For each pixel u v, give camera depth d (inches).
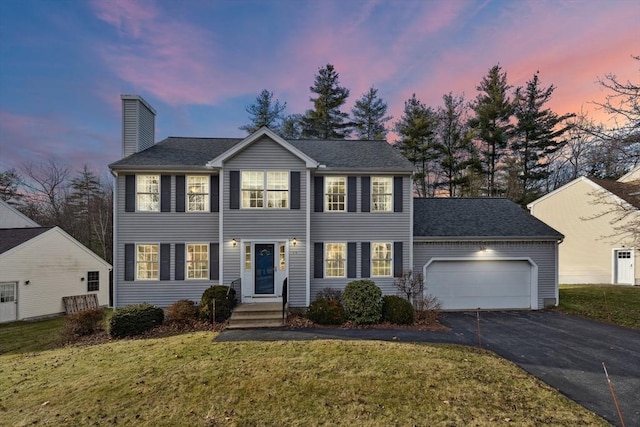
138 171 498.0
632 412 209.0
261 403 217.2
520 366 289.7
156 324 423.2
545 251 562.3
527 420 196.5
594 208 800.9
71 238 773.3
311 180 521.7
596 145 554.3
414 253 547.5
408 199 532.4
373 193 532.7
